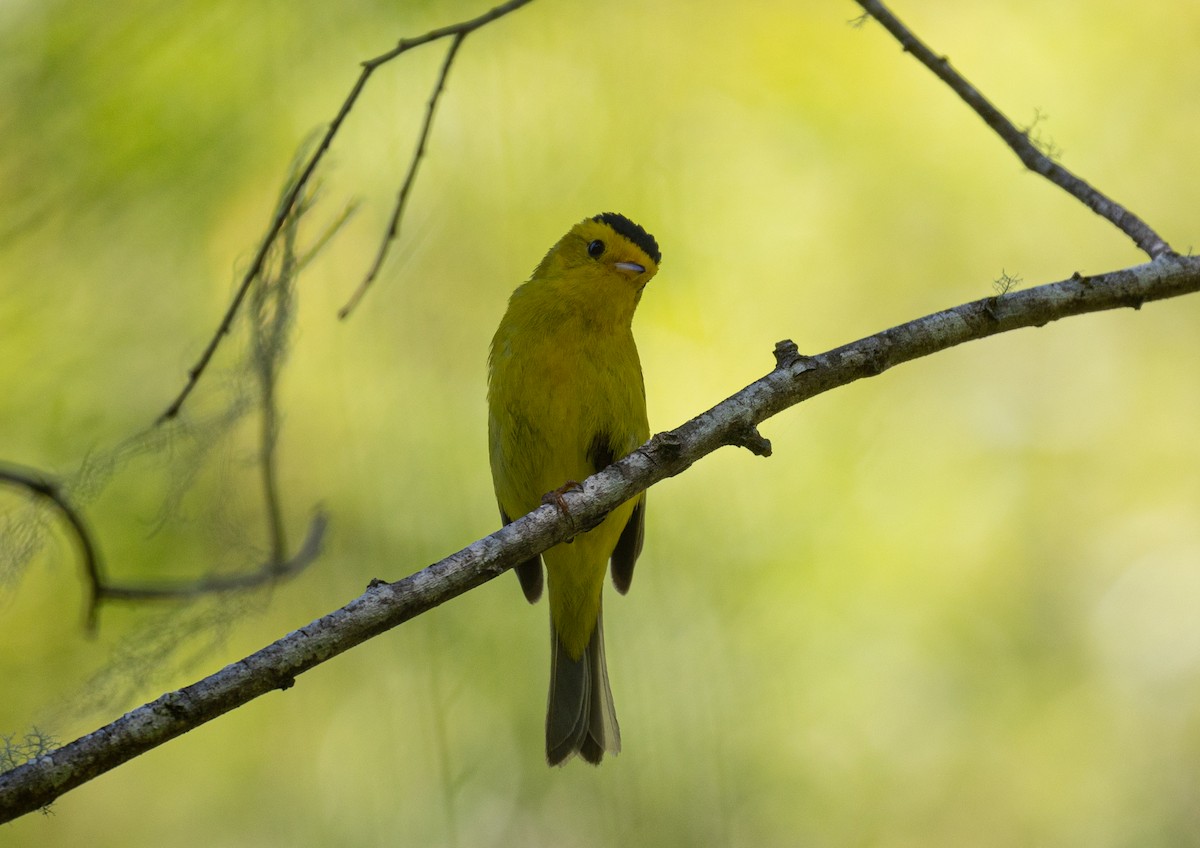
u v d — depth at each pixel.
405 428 11.52
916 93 13.92
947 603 12.66
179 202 11.57
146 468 10.61
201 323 11.34
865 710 11.80
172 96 11.72
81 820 11.53
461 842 10.75
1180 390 14.14
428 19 12.39
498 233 12.05
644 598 11.47
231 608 9.42
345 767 11.20
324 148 7.40
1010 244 13.66
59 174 11.46
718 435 6.88
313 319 11.52
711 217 12.94
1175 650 13.05
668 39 13.38
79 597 11.24
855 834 11.15
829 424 13.04
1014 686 12.48
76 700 9.41
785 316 12.79
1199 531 13.34
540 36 12.83
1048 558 13.22
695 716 11.10
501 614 11.61
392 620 6.06
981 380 14.07
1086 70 14.37
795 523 12.27
